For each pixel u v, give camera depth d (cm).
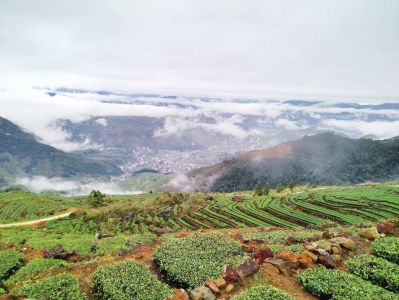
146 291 1811
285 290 1702
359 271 1895
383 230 2631
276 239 3095
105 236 4847
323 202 12269
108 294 1811
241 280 1778
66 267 2631
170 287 2003
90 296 1941
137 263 2220
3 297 1645
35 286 1905
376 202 11394
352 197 12575
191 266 2069
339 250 2167
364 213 10050
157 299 1744
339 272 1842
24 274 2566
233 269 1830
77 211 14650
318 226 4312
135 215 13450
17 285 2291
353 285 1653
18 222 13588
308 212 11425
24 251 3422
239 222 11131
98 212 14075
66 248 3472
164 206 14975
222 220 11575
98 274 2047
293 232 3659
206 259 2198
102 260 2755
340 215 10156
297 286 1756
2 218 16038
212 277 1905
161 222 11881
